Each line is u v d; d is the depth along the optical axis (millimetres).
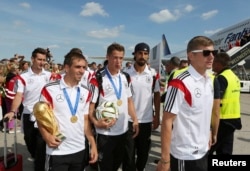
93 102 3305
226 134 3912
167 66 6246
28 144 4512
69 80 2633
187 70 2303
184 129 2285
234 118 3887
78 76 2590
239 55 17094
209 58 2205
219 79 3807
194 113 2254
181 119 2281
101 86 3330
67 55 2633
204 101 2264
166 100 2270
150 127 4027
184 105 2246
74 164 2697
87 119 2828
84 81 4980
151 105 4004
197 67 2254
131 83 3865
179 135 2309
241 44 19125
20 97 4211
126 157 3688
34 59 4375
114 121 3146
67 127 2604
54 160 2600
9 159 3811
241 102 13672
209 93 2307
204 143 2359
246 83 18297
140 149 4047
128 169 3709
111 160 3412
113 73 3422
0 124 7281
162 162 2258
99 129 3348
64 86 2609
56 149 2594
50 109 2506
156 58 8117
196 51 2223
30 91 4348
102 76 3361
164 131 2252
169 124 2244
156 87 4090
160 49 7590
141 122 3932
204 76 2303
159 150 5828
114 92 3373
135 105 3914
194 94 2219
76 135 2658
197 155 2312
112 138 3363
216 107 2912
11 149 5730
